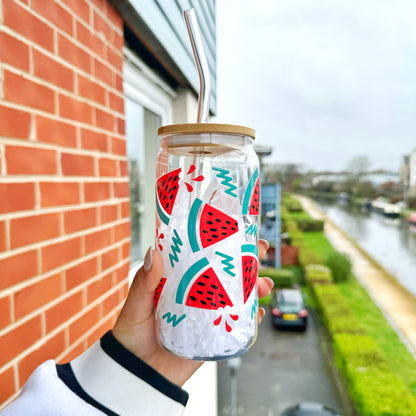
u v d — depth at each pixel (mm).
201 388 2148
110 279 1068
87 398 462
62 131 818
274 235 16531
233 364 8703
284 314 11953
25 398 436
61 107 814
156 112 1890
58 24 804
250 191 489
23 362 682
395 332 12852
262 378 9352
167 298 473
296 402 8250
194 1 1897
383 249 24969
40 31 742
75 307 869
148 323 521
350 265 18250
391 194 33594
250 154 503
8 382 642
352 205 35719
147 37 1280
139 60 1467
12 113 662
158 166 519
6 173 646
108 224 1055
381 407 6082
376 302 15820
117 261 1121
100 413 438
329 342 10875
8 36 652
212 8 2574
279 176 36031
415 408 6188
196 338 458
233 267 460
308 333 11703
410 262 22125
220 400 8492
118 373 479
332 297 12453
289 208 32125
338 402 8070
